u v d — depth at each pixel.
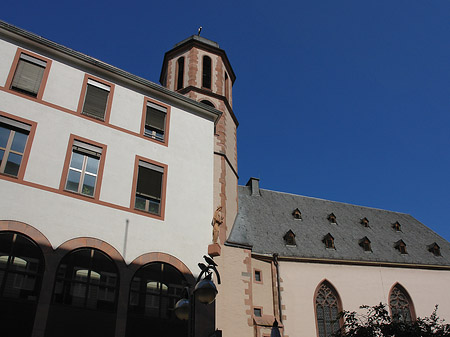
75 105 17.20
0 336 12.20
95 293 14.34
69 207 15.07
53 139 15.92
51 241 14.14
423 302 30.97
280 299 26.56
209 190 19.52
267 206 35.25
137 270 15.59
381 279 30.67
